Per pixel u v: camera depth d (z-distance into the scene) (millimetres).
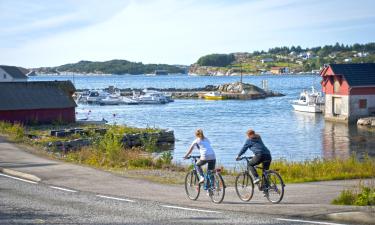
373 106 66688
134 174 21984
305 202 15133
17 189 17438
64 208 14039
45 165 23375
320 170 24172
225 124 68375
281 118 76188
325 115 71312
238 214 13164
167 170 24609
